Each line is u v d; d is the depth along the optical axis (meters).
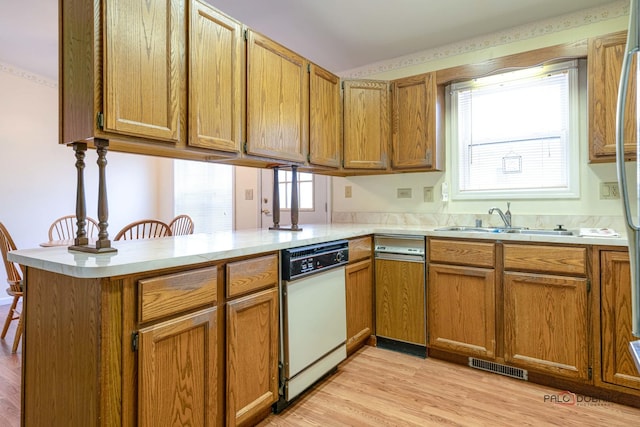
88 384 1.16
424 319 2.45
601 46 2.14
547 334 2.02
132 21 1.43
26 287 1.47
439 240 2.38
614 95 2.10
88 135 1.34
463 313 2.29
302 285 1.94
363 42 2.96
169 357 1.29
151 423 1.22
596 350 1.90
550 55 2.34
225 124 1.86
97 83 1.32
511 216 2.68
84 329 1.18
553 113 2.57
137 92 1.45
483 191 2.82
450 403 1.89
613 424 1.71
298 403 1.90
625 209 0.93
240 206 4.39
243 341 1.59
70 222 4.26
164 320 1.28
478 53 2.87
